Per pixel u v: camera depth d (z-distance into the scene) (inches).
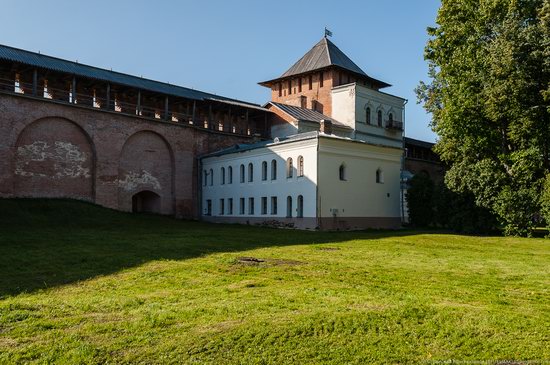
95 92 1640.0
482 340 317.1
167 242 878.4
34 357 287.1
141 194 1711.4
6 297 440.5
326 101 2058.3
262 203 1491.1
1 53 1347.2
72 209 1334.9
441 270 600.1
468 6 1219.9
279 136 1886.1
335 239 1005.8
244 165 1581.0
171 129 1696.6
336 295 434.0
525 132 1096.8
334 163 1346.0
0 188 1293.1
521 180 1157.7
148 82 1732.3
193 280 522.3
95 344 303.3
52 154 1412.4
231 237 999.6
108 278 537.6
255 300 412.8
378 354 296.7
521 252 832.3
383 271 583.5
